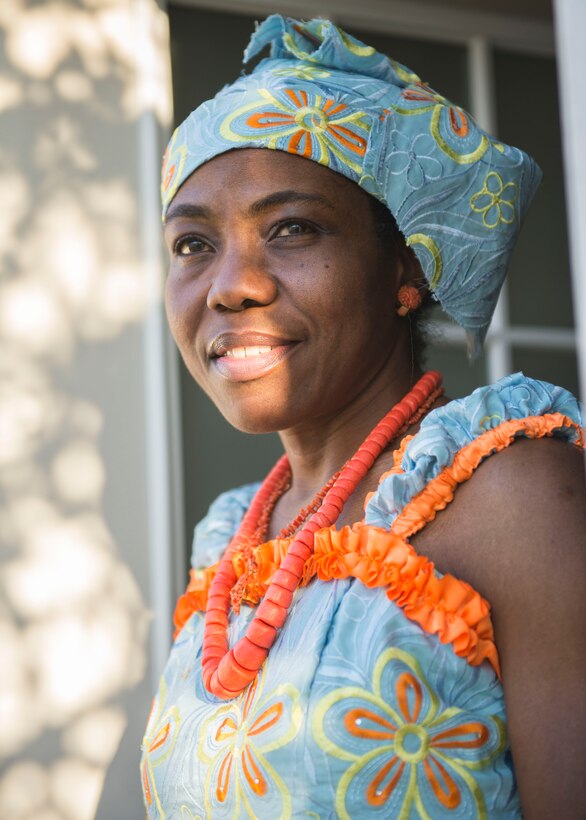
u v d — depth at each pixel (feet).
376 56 5.29
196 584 5.92
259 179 5.11
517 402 4.72
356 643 4.47
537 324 10.85
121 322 9.12
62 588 8.76
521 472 4.47
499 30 10.85
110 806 8.63
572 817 4.08
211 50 9.87
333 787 4.33
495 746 4.39
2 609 8.63
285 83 5.21
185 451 9.42
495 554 4.41
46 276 9.01
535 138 11.05
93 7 9.33
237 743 4.66
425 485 4.64
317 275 5.06
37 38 9.20
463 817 4.32
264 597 4.88
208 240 5.34
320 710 4.39
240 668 4.77
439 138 5.10
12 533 8.71
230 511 6.25
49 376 8.93
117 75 9.34
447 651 4.38
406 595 4.42
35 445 8.84
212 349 5.27
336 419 5.47
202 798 4.76
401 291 5.35
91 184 9.18
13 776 8.50
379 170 5.07
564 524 4.33
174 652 5.67
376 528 4.60
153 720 5.41
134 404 9.09
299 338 5.11
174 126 9.70
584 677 4.17
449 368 10.37
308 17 10.14
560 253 11.05
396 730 4.33
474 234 5.16
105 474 8.95
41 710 8.61
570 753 4.11
